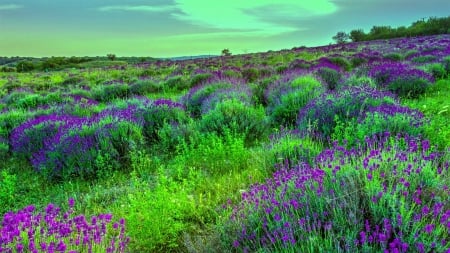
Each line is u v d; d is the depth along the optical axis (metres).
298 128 7.50
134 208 4.30
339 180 3.68
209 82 14.48
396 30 77.31
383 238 2.64
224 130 7.44
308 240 2.89
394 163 3.95
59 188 6.14
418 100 10.49
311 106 7.88
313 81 10.81
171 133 7.80
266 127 8.60
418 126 6.08
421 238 2.71
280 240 3.10
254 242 3.37
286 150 5.83
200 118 10.43
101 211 4.94
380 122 6.21
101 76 28.41
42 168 6.59
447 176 3.79
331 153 4.77
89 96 16.28
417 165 3.80
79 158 6.57
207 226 4.20
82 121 8.34
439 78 13.98
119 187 5.91
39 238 3.28
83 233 3.50
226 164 6.21
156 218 4.02
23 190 6.20
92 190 5.91
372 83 10.95
